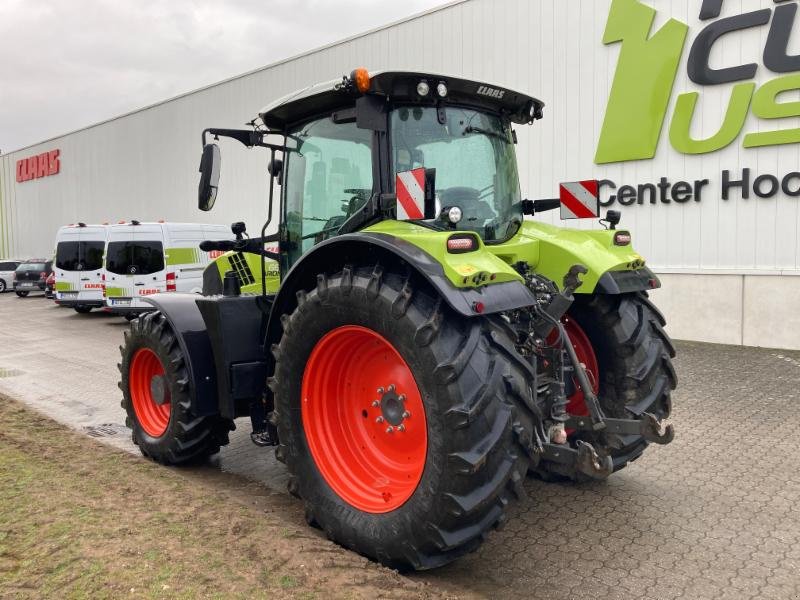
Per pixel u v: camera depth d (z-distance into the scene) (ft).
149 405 15.97
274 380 11.28
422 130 11.42
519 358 9.54
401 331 9.33
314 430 11.00
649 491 13.30
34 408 21.27
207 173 12.53
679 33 31.01
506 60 36.96
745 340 29.96
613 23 32.94
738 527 11.62
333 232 12.23
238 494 13.57
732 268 30.14
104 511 11.55
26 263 73.31
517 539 11.23
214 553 9.93
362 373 10.99
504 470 9.04
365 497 10.36
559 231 13.44
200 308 13.42
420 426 10.11
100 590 8.79
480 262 9.55
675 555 10.61
